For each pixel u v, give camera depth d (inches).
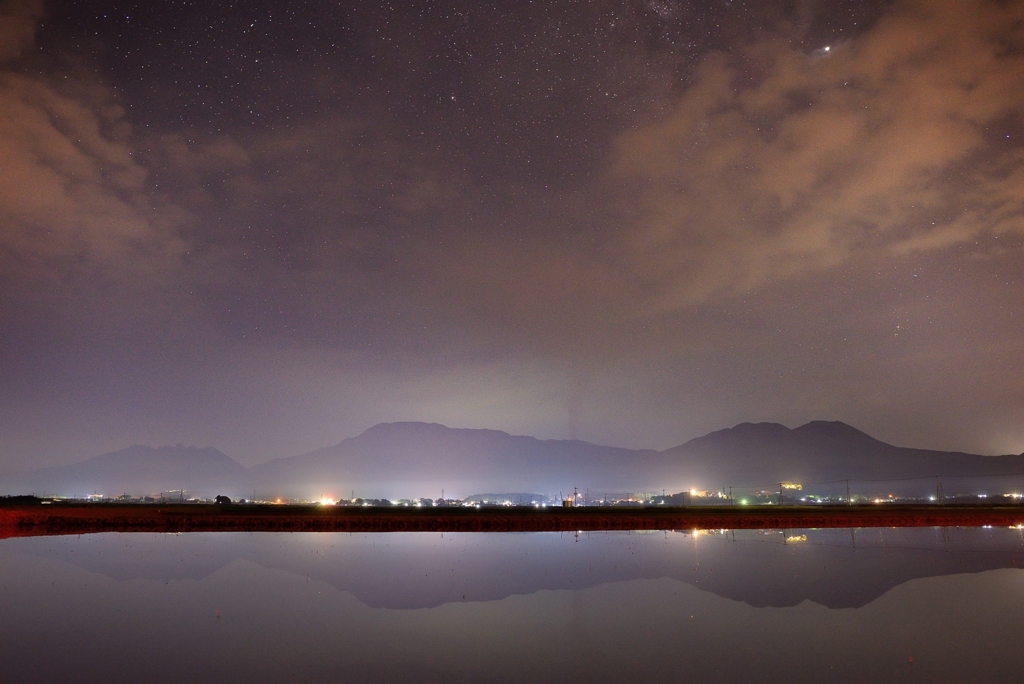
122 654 633.6
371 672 575.8
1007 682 546.0
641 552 1504.7
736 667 587.2
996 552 1483.8
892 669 582.6
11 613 828.6
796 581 1070.4
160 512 2608.3
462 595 950.4
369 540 1823.3
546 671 577.9
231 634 714.2
